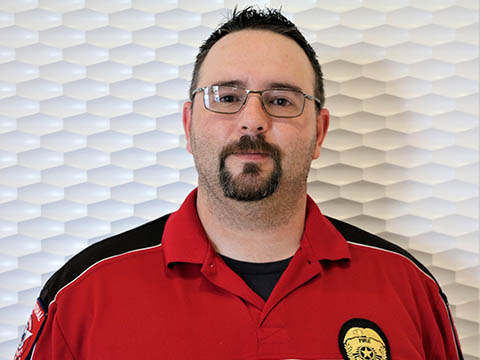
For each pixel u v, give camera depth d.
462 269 1.22
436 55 1.21
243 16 0.96
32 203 1.16
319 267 0.90
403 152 1.21
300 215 0.94
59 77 1.16
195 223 0.92
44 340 0.87
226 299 0.85
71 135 1.17
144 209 1.19
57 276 0.93
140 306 0.84
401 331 0.88
